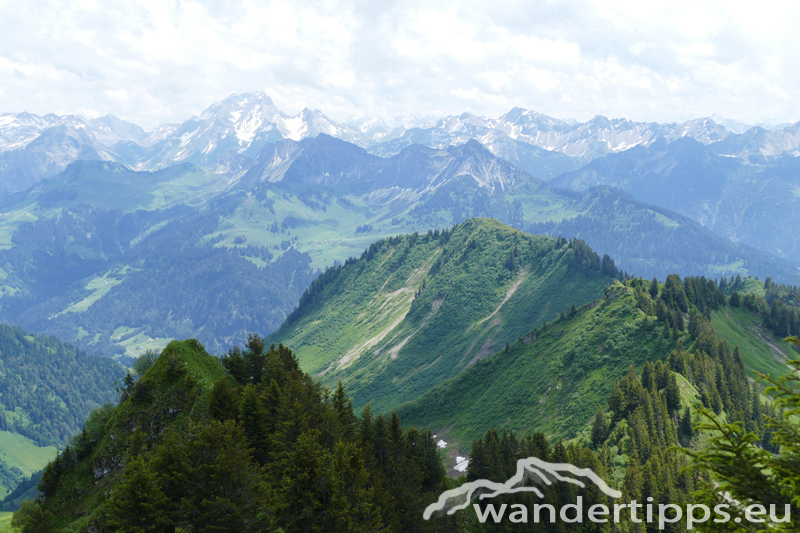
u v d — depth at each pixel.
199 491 48.12
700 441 115.88
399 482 79.62
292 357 107.94
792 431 22.20
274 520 48.53
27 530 59.97
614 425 125.44
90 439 70.56
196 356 80.75
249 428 65.69
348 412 89.56
